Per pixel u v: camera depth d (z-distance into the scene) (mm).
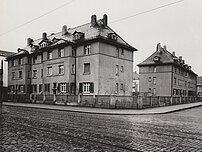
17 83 44562
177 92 54625
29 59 43219
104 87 32312
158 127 11398
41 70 40469
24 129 9875
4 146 6621
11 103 33625
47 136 8344
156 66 53656
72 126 11086
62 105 29141
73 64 34344
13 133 8820
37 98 34156
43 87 37938
